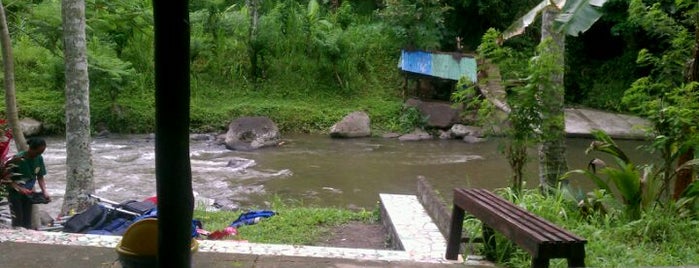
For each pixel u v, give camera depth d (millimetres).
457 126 16812
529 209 5367
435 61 17172
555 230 3465
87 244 4711
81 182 7934
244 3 22031
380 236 6605
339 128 16844
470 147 15484
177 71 2371
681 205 5461
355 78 19734
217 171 12375
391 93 19719
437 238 5414
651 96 6109
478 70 6527
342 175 12297
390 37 19734
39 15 9461
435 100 18578
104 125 16906
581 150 14844
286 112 17938
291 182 11609
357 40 19656
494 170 12797
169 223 2514
